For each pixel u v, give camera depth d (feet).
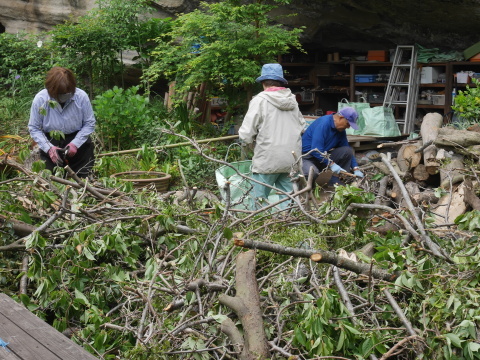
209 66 31.14
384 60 41.34
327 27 40.16
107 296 12.57
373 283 10.77
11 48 42.14
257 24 31.27
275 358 9.87
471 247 11.71
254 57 31.35
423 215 12.74
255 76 30.63
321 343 9.38
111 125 30.37
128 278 12.36
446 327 9.80
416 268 11.14
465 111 27.09
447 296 10.25
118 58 40.27
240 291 9.96
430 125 23.26
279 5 35.22
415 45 39.52
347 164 22.03
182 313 10.77
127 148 31.04
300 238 12.68
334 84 45.37
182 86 32.12
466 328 9.59
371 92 42.37
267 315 10.67
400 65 39.60
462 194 17.65
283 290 11.08
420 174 21.91
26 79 40.65
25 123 35.99
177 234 13.23
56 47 38.22
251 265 10.31
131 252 13.30
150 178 23.66
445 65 38.68
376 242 13.07
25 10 43.47
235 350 9.38
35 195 14.58
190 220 13.83
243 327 9.59
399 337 9.93
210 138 31.58
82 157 20.63
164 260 12.37
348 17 39.04
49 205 14.61
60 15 42.75
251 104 19.71
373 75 41.78
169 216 13.17
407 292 11.09
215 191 24.00
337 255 10.55
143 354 9.45
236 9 30.12
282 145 19.56
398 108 40.45
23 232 13.62
